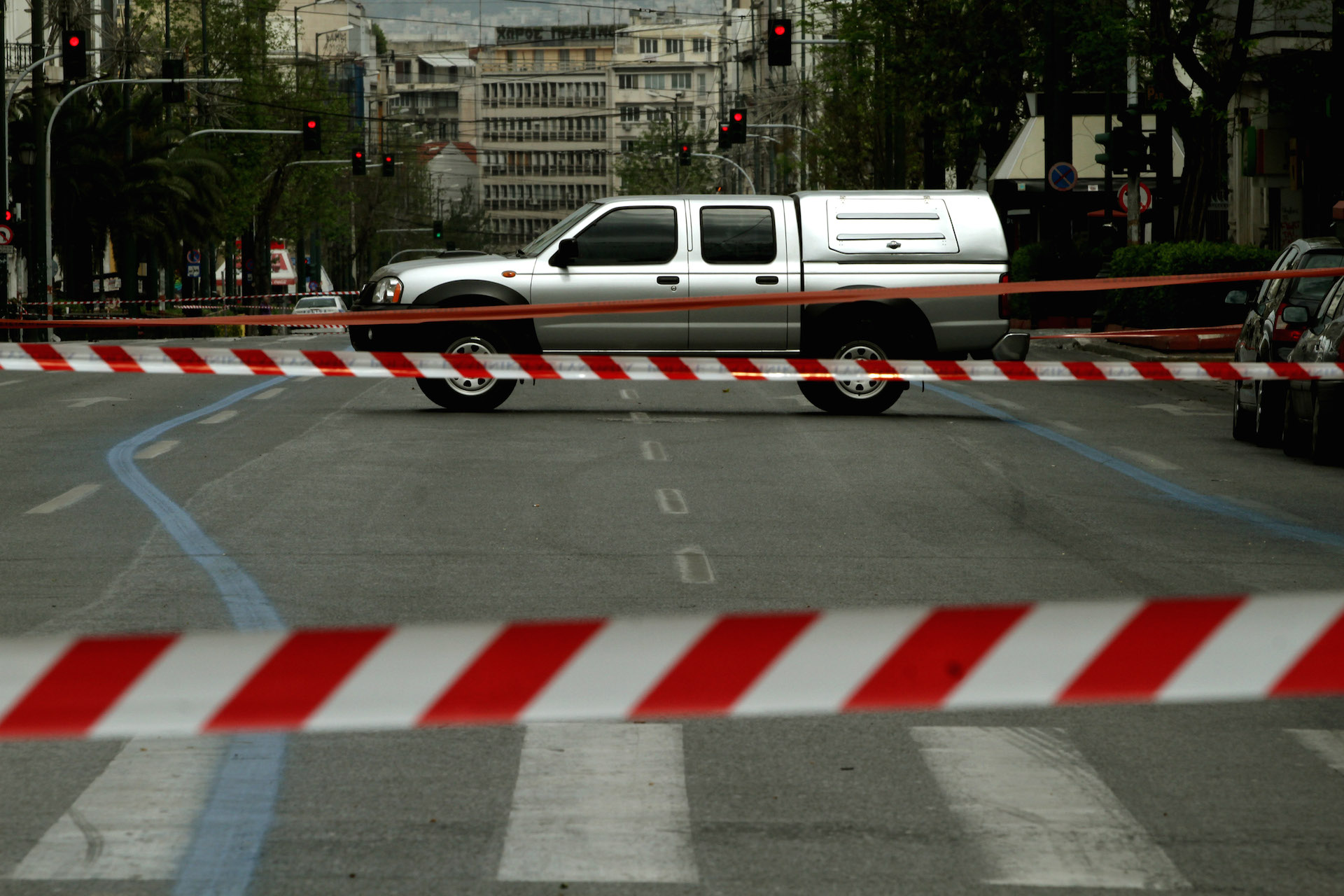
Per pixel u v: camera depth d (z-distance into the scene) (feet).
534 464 92.12
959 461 96.58
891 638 24.36
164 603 53.67
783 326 122.93
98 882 29.19
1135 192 224.53
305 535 67.77
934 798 34.32
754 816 33.06
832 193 124.47
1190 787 35.29
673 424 114.42
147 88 382.01
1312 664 24.45
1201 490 85.87
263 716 23.62
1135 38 199.41
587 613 52.42
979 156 324.39
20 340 284.61
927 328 123.65
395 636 23.99
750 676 24.27
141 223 342.44
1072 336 125.18
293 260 636.48
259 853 30.71
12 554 63.05
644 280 121.80
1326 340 96.58
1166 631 24.43
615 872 29.76
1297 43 229.25
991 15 273.13
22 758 36.73
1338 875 29.86
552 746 38.06
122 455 94.73
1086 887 29.17
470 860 30.42
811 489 83.71
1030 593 56.75
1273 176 254.88
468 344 120.98
